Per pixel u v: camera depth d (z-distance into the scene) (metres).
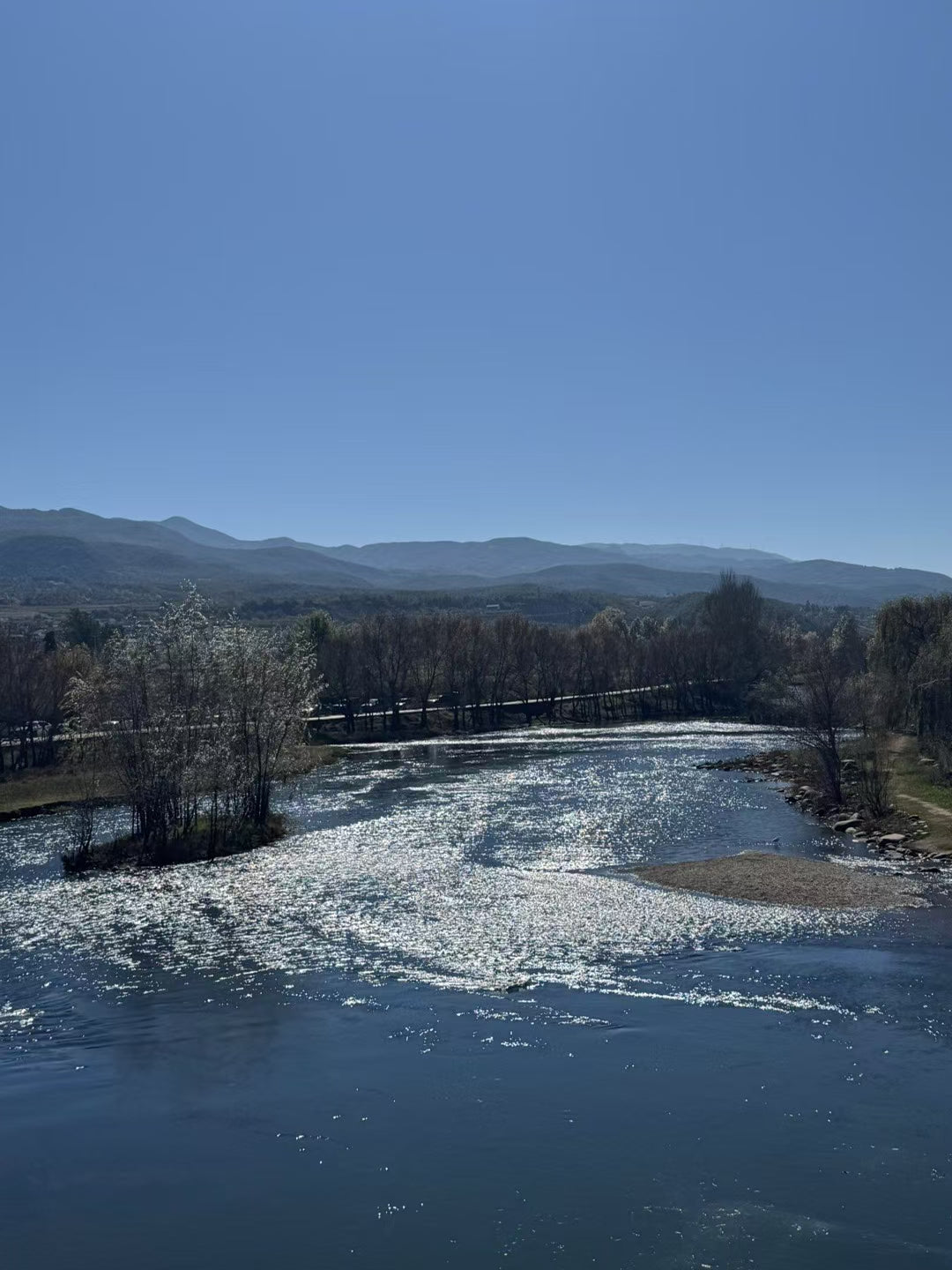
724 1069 32.44
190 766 69.06
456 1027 36.34
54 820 82.19
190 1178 26.97
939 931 47.31
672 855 65.94
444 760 124.31
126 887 58.19
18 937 48.34
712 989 39.81
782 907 51.91
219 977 42.16
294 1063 33.69
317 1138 28.83
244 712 75.31
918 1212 24.55
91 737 71.69
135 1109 30.84
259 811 76.75
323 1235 24.30
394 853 67.12
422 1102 30.77
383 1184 26.41
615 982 40.78
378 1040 35.38
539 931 48.03
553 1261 22.98
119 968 43.50
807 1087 31.08
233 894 56.19
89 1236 24.55
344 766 119.19
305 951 45.59
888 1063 32.69
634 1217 24.61
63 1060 34.31
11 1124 30.02
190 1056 34.41
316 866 63.25
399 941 46.81
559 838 71.94
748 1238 23.61
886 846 67.69
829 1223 24.16
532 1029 36.00
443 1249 23.59
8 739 127.69
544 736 157.50
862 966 42.31
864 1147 27.59
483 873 60.72
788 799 88.69
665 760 121.56
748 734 157.00
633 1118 29.44
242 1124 29.75
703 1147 27.75
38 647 144.50
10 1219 25.33
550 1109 30.05
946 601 113.12
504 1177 26.56
